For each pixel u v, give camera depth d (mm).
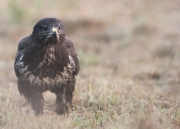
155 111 10078
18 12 23781
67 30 21922
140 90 12273
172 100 12156
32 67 10242
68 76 10445
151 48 18578
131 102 11570
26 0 27141
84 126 9836
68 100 10711
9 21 23578
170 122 9891
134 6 25609
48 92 12734
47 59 10148
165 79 14391
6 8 24953
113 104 11734
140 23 21188
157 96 12273
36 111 10531
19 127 9609
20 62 10328
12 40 20938
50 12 24656
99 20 22578
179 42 18641
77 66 11039
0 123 10172
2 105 11453
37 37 10172
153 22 21797
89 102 11820
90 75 14875
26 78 10359
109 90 12508
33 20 23641
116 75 15172
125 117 10055
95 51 19094
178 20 22469
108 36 20641
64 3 26547
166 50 18203
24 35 21594
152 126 8883
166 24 21922
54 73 10281
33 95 10516
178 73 15078
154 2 25875
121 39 20156
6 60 17859
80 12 24406
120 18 23328
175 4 25422
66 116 10438
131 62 16484
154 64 16375
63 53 10250
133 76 15125
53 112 11367
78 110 11375
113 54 18234
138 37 20047
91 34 20984
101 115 10742
